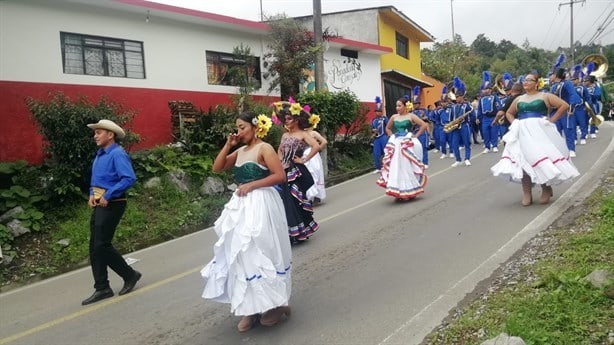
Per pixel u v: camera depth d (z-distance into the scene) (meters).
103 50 12.26
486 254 5.96
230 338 4.58
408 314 4.64
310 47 14.87
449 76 38.69
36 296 6.70
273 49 15.69
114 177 5.92
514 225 6.95
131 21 12.76
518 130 7.70
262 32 15.84
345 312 4.86
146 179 10.98
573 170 7.46
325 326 4.60
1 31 10.55
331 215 9.25
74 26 11.68
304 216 7.44
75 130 9.44
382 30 23.78
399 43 26.59
